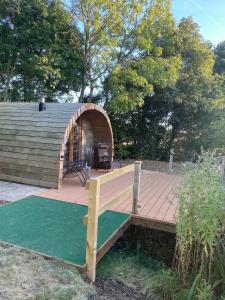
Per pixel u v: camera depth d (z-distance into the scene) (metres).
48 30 12.27
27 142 6.85
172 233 4.45
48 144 6.59
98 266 3.68
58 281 2.83
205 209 3.03
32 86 13.77
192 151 15.60
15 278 2.77
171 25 13.36
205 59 14.54
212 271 3.22
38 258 3.19
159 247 4.53
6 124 7.33
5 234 3.75
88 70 13.73
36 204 5.11
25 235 3.75
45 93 13.41
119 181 7.63
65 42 13.09
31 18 12.22
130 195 5.93
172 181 7.92
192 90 14.24
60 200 5.43
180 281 3.34
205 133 14.79
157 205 5.36
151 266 4.14
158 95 14.05
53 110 7.20
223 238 3.27
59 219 4.38
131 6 12.65
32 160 6.70
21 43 12.46
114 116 14.66
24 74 13.27
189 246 3.30
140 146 15.55
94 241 3.09
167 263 4.36
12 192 5.95
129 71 12.52
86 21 13.03
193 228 3.15
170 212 4.93
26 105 7.80
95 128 9.58
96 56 13.62
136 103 12.79
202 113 14.73
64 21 12.71
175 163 14.11
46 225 4.12
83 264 3.12
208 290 2.94
